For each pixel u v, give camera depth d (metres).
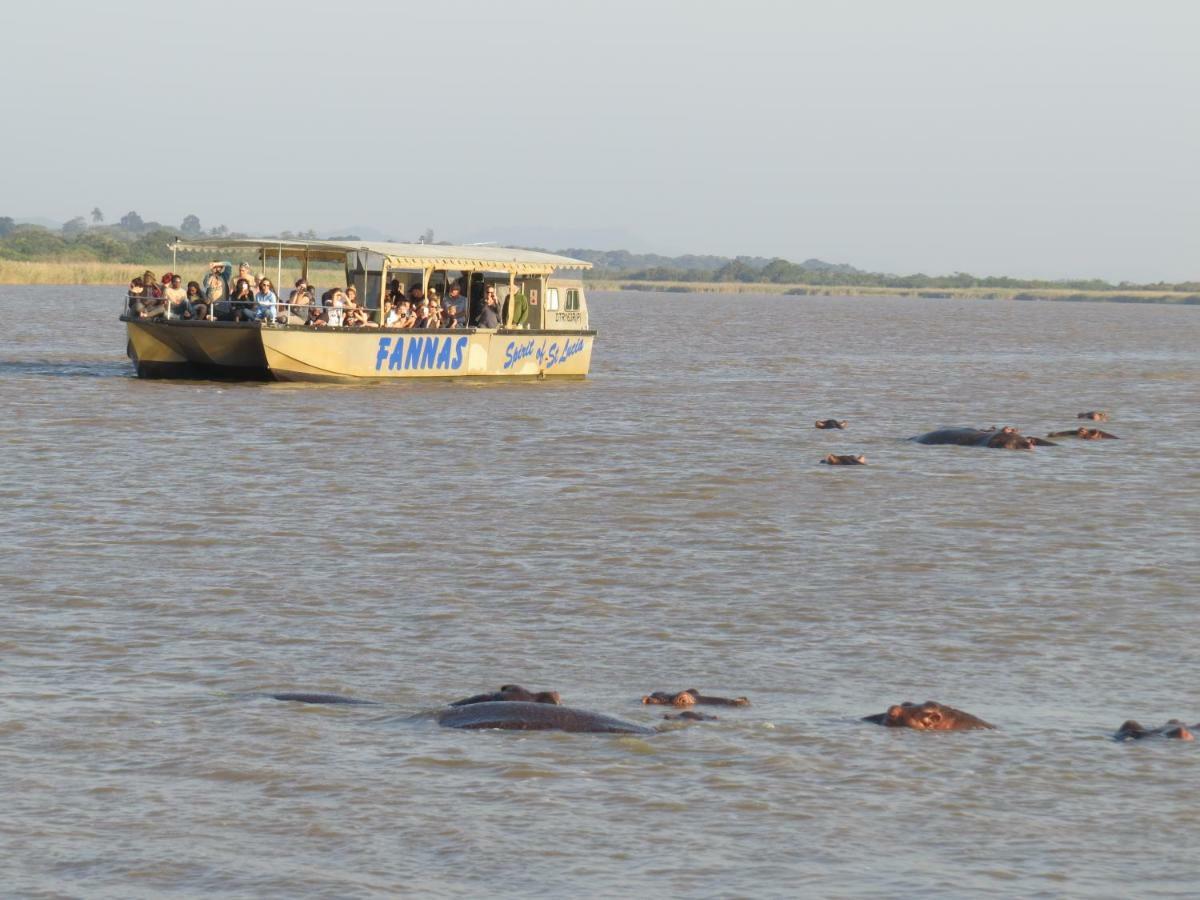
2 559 64.25
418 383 138.25
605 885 34.34
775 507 81.06
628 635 54.84
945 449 105.19
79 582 60.69
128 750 42.00
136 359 137.00
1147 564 67.56
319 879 34.34
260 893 33.62
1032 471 95.12
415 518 75.88
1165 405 143.00
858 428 118.06
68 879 34.12
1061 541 72.75
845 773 41.22
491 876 34.69
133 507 76.69
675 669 50.78
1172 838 37.28
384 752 42.19
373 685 48.47
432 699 47.25
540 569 65.06
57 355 171.12
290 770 40.75
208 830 36.94
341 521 74.62
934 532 74.69
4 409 113.88
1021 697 48.25
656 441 106.62
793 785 40.31
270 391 129.00
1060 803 39.38
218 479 86.00
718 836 37.06
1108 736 44.44
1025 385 165.75
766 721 45.28
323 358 131.62
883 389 156.12
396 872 34.84
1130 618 58.00
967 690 48.91
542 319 147.00
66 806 38.16
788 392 148.88
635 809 38.62
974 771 41.50
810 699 47.78
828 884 34.53
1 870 34.47
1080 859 36.03
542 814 38.19
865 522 77.06
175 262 136.12
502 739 43.38
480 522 75.25
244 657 51.12
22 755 41.44
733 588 62.22
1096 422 126.50
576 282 150.50
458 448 100.56
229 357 132.12
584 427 113.12
